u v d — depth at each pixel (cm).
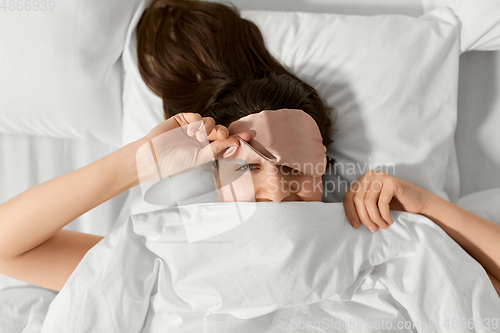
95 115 80
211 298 55
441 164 77
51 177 88
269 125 57
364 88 76
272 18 83
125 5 82
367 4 95
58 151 88
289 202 59
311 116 67
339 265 56
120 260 56
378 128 75
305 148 59
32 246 58
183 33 82
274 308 54
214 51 80
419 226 62
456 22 78
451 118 76
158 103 80
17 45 73
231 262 55
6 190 88
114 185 56
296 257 55
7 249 55
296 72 80
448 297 56
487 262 64
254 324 56
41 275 61
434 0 88
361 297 59
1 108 76
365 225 62
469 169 88
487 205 76
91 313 54
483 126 87
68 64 74
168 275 59
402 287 58
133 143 56
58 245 63
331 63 78
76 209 55
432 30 77
